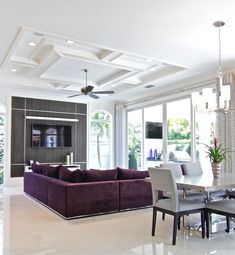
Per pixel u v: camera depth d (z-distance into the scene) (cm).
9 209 487
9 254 285
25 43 467
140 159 872
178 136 728
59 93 824
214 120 621
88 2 312
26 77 680
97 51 502
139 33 396
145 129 858
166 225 389
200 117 662
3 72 636
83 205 432
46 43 461
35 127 825
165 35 403
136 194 486
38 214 451
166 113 772
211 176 409
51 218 427
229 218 369
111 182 461
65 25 371
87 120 919
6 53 482
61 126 871
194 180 350
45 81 716
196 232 359
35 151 823
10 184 777
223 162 565
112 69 619
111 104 972
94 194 443
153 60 515
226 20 354
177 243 319
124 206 472
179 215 322
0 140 793
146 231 363
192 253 289
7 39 417
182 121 716
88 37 411
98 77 691
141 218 427
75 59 511
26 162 805
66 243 318
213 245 312
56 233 354
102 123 962
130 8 324
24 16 345
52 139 852
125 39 418
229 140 560
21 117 805
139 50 464
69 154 879
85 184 437
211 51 466
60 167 499
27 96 816
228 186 311
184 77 625
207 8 324
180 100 727
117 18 350
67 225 390
